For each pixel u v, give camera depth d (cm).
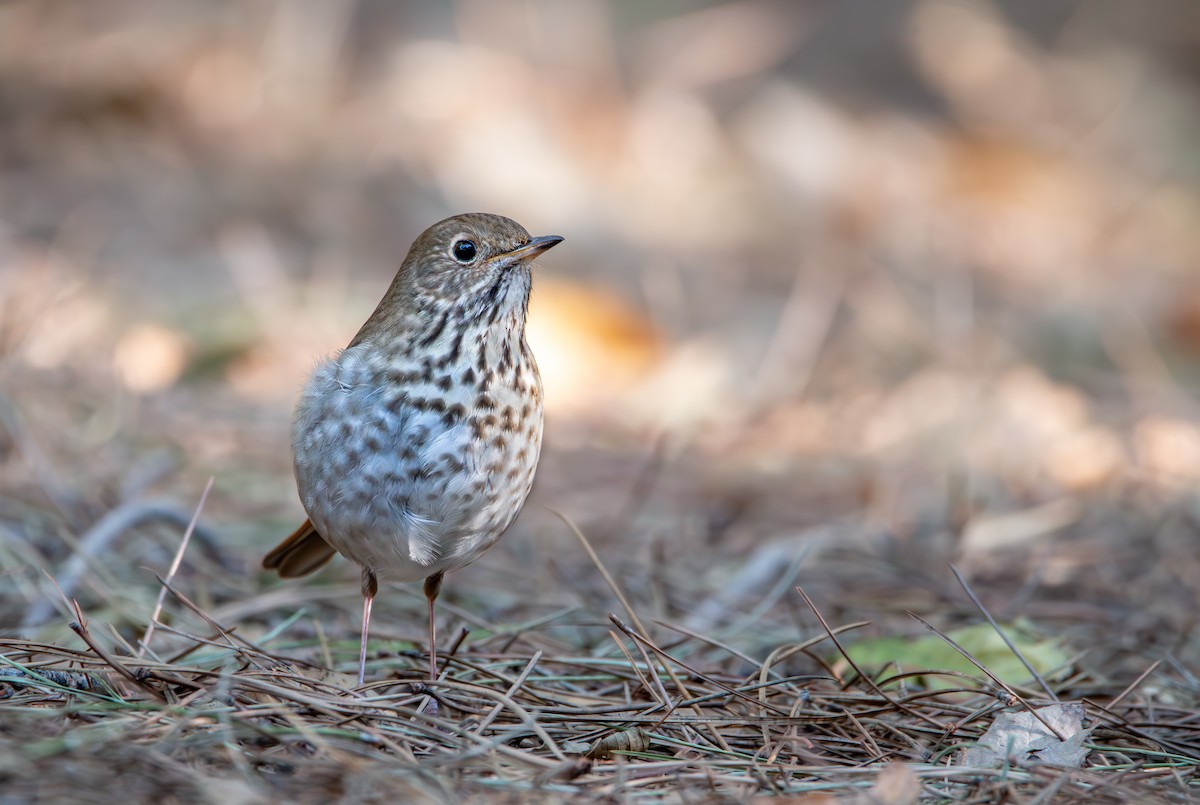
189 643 760
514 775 554
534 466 696
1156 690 756
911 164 2184
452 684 640
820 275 1808
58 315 1402
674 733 638
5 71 2072
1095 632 875
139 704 581
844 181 2103
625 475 1254
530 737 620
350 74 2220
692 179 2078
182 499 1064
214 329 1453
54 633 758
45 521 950
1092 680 767
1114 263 2002
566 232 1872
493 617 877
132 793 498
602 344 1568
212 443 1216
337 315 1540
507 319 686
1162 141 2367
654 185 2058
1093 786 569
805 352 1592
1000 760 609
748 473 1270
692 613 901
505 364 682
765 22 2350
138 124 2027
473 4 2302
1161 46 2606
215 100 2106
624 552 1043
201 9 2245
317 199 1867
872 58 2383
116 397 1272
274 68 2177
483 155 2005
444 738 587
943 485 1223
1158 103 2436
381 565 687
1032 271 1945
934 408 1408
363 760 544
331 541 688
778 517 1153
